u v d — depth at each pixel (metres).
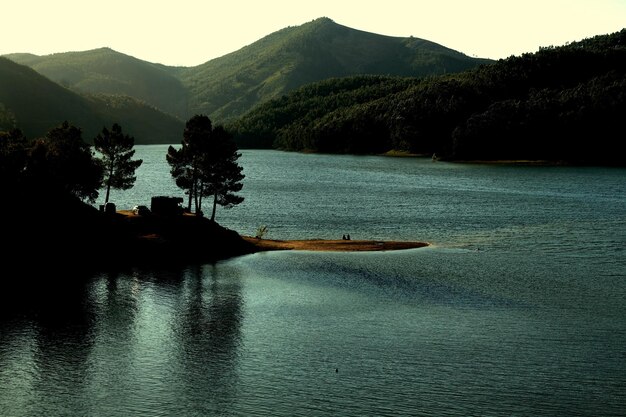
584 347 52.47
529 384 45.31
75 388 45.41
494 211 141.38
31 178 94.81
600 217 131.12
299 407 42.31
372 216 134.88
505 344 53.28
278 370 48.22
